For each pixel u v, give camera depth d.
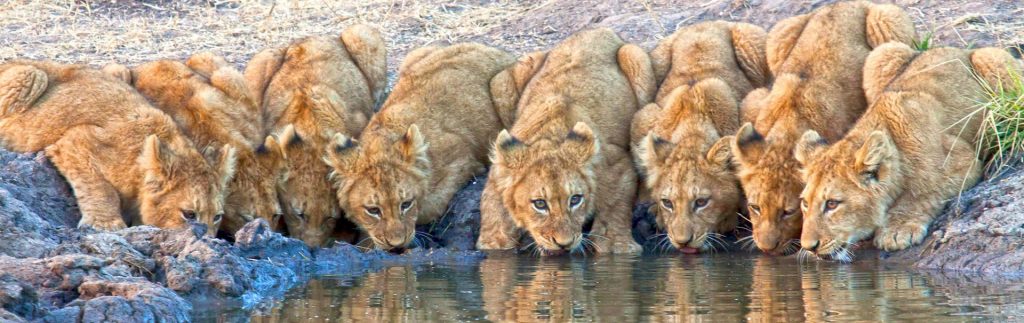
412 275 11.77
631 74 15.17
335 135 13.39
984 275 10.91
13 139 13.69
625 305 10.03
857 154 11.75
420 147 13.33
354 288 11.11
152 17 22.22
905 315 9.36
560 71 14.77
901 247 11.88
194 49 19.77
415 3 21.97
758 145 12.40
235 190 13.06
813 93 13.30
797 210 12.23
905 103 12.36
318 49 16.19
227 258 11.24
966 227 11.61
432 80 15.06
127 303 9.61
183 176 12.63
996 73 13.30
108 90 13.72
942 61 13.23
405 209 13.22
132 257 11.08
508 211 13.11
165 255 11.38
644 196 13.66
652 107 14.20
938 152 12.23
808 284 10.78
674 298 10.28
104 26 21.45
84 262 10.45
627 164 13.55
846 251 11.94
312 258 12.52
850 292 10.34
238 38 20.45
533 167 12.73
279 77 15.59
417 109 14.44
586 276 11.50
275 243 12.27
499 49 16.69
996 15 17.12
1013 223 11.40
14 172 13.11
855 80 14.04
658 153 12.91
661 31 18.83
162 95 14.47
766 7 19.00
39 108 13.68
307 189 13.27
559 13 20.47
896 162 11.94
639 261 12.38
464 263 12.46
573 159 12.73
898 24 14.83
